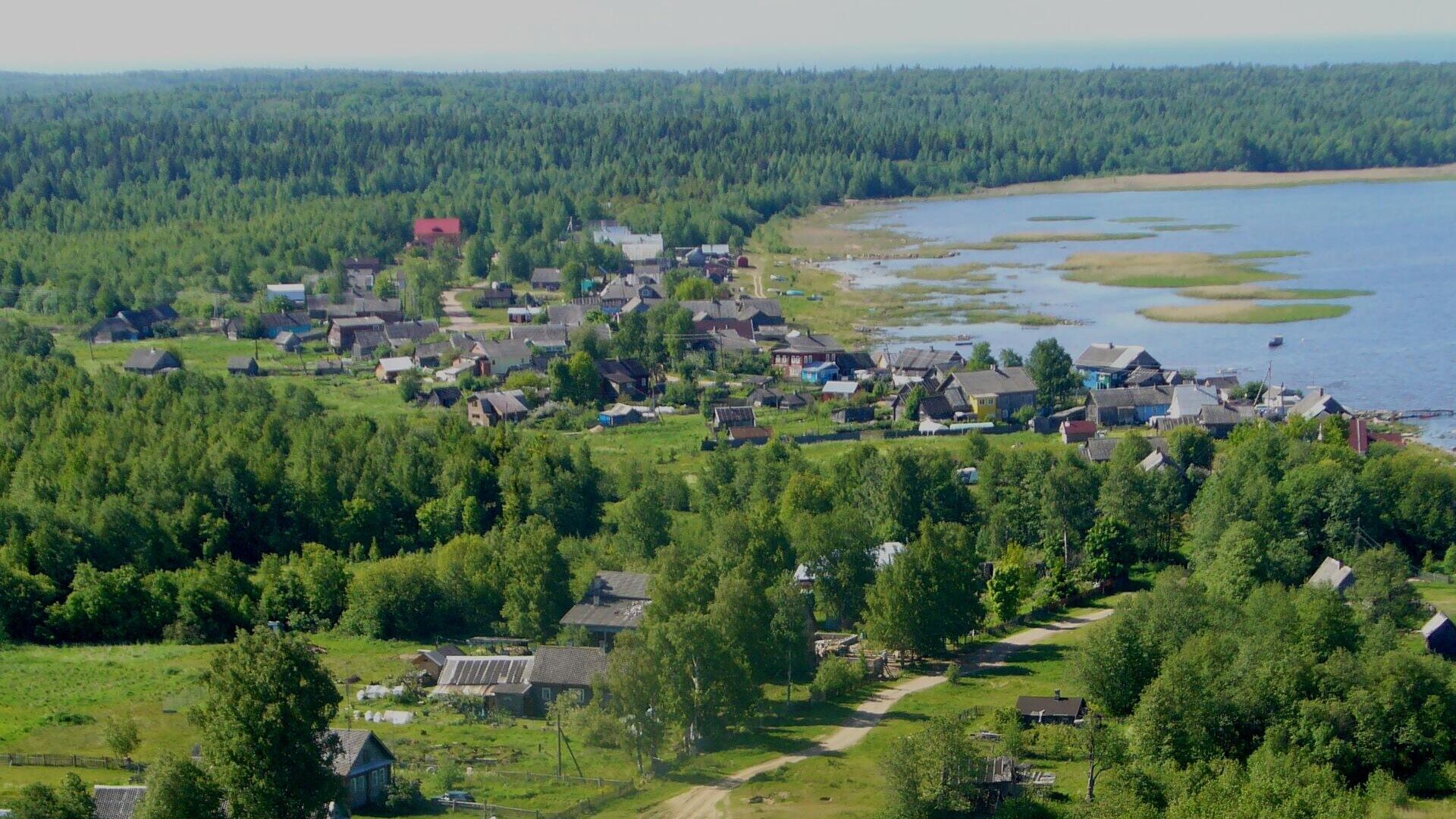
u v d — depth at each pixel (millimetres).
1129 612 146625
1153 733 120375
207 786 103625
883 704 142250
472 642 163000
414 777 121750
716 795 119312
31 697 142375
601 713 127625
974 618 157750
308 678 108688
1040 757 123625
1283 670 123938
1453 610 157500
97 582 170625
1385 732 118312
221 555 185375
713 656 131875
